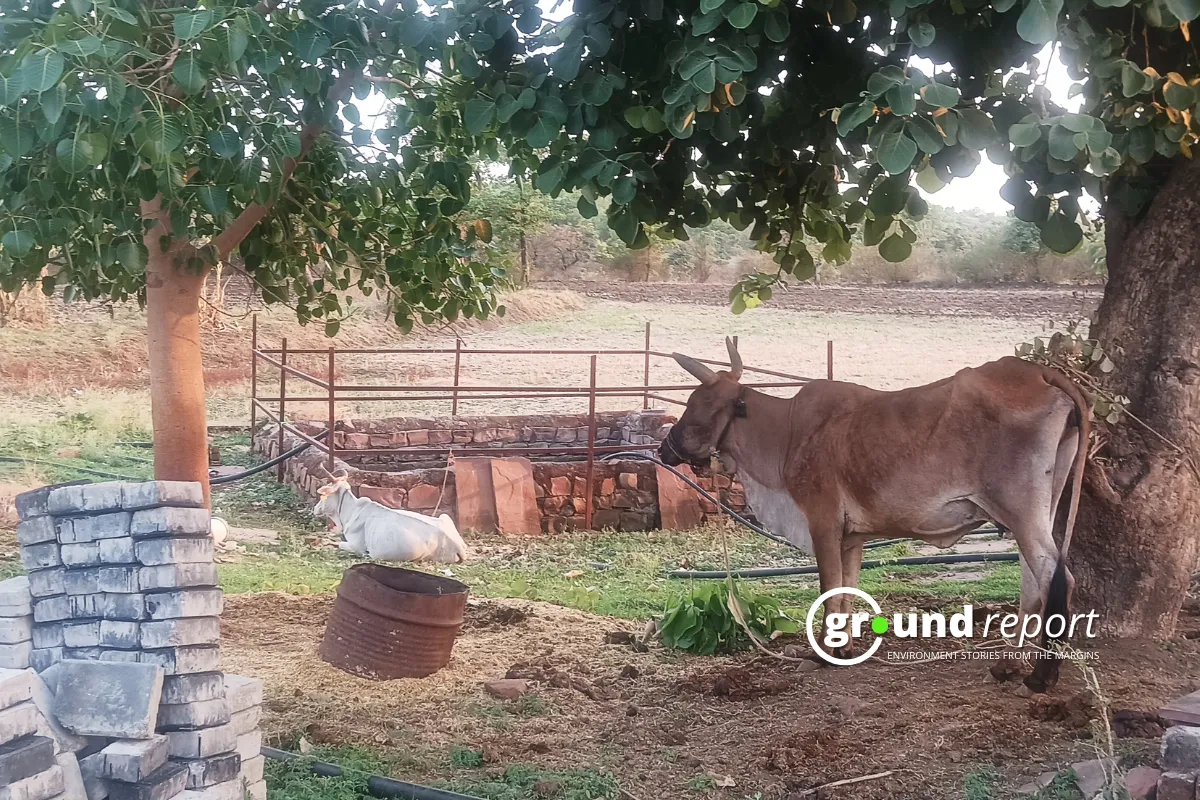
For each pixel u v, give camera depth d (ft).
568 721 17.28
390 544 32.32
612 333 95.81
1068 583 16.52
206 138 15.52
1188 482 18.70
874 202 15.30
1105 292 20.16
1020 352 18.86
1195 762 10.98
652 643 21.99
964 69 15.44
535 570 32.50
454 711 17.69
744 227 21.27
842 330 95.91
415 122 20.18
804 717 16.94
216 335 78.74
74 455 45.47
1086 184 14.25
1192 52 16.62
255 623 23.12
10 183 15.44
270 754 14.80
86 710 10.62
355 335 87.71
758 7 13.44
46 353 68.08
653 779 14.87
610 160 14.62
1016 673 17.78
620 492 39.65
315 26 14.60
